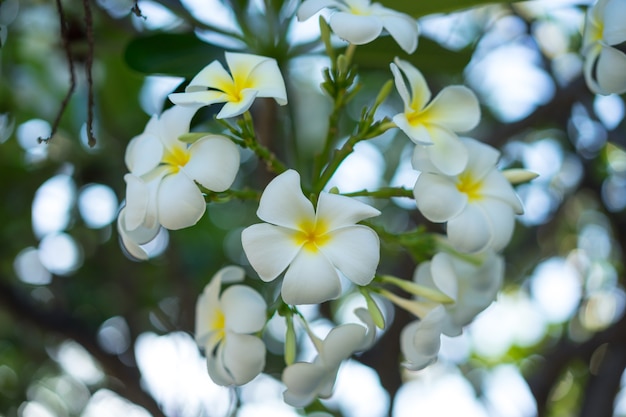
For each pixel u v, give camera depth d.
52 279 1.36
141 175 0.75
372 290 0.81
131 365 1.24
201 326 0.81
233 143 0.74
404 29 0.78
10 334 1.41
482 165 0.78
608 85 0.79
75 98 1.32
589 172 1.35
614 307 1.54
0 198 1.35
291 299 0.71
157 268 1.39
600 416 1.17
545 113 1.23
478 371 1.70
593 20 0.81
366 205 0.72
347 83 0.81
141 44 0.89
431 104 0.77
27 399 1.45
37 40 1.31
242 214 1.42
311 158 1.33
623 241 1.32
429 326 0.77
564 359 1.26
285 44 0.93
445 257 0.79
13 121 1.33
